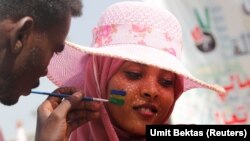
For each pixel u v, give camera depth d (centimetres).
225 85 451
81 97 186
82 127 218
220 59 452
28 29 167
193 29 450
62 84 233
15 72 171
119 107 202
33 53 171
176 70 200
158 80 204
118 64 203
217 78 451
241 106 447
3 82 171
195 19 450
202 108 434
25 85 176
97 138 209
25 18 166
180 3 446
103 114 203
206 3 454
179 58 214
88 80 214
